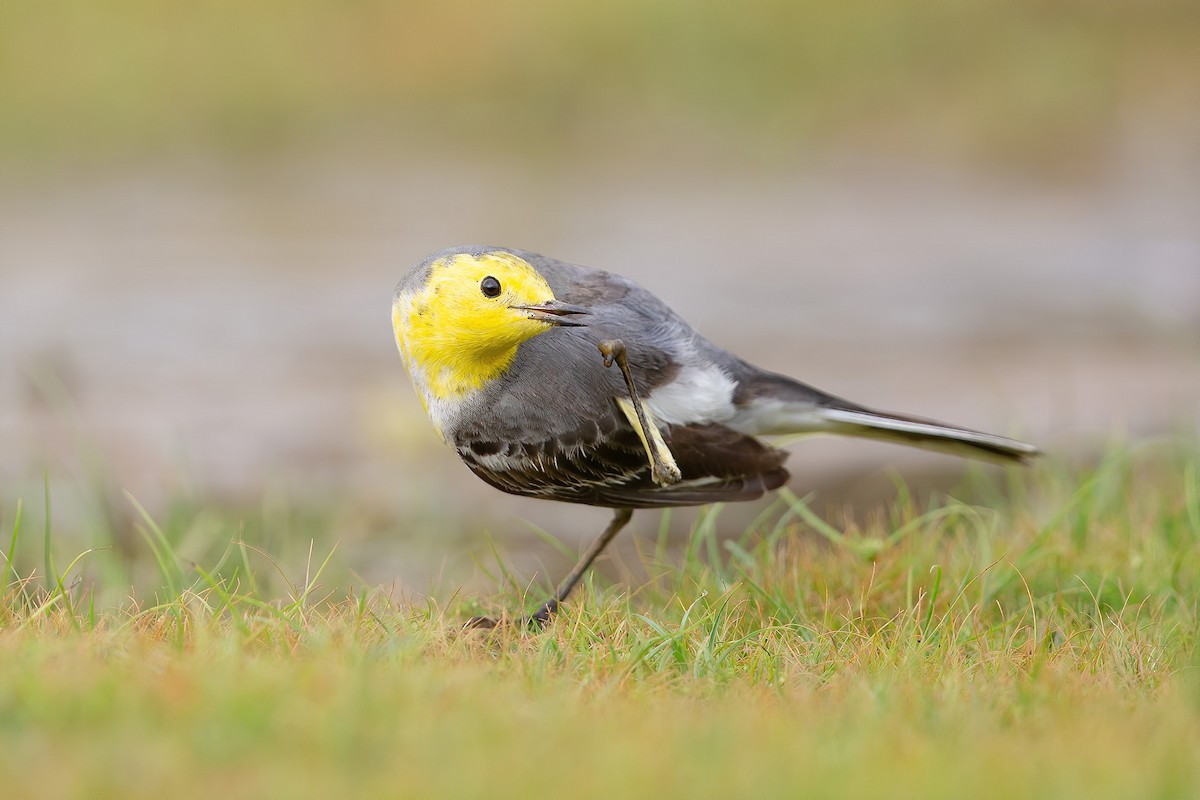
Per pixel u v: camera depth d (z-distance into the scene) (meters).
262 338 18.77
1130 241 23.33
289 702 6.22
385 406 15.98
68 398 16.42
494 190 26.41
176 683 6.37
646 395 9.03
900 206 25.66
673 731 6.27
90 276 21.36
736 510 13.97
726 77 30.59
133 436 15.29
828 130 29.73
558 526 13.68
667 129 29.84
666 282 21.11
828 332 18.97
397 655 7.18
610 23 31.39
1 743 5.84
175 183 26.89
